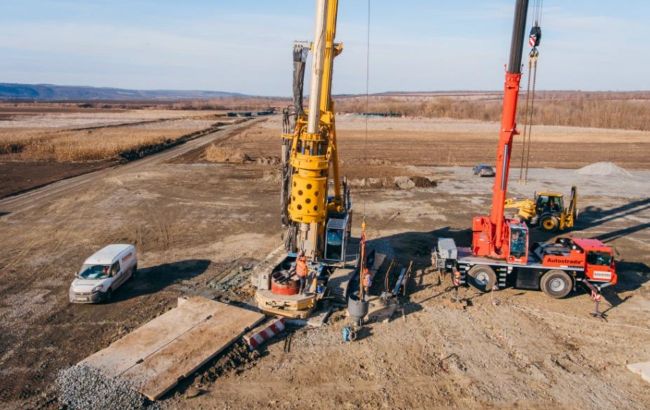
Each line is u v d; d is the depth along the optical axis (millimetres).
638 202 40656
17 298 20125
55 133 84312
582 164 63812
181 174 51219
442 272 23203
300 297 18391
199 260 24906
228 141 85562
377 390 14047
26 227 30734
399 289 20844
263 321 17578
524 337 17359
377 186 45562
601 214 36781
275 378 14594
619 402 13664
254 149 74438
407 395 13828
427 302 20219
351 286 20797
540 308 19844
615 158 69562
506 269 21250
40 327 17641
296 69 18938
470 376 14812
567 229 32656
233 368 15023
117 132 92625
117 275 20609
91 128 102188
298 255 20219
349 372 14961
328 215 22062
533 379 14734
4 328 17516
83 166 55406
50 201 38000
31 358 15547
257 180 48125
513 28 18844
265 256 25531
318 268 20266
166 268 23750
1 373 14672
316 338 17047
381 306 19438
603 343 17016
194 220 32781
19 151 64875
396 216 34750
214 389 13969
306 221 18938
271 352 16094
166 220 32750
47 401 13242
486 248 21953
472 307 19828
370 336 17250
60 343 16516
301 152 18656
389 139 92375
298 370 15031
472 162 63812
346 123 136875
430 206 38000
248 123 135500
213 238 28734
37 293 20641
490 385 14375
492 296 20953
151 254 25844
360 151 73875
